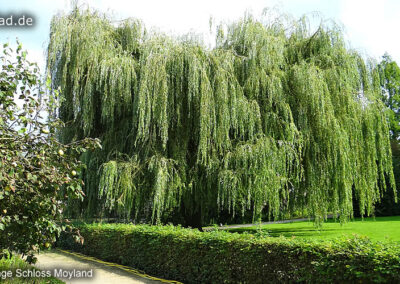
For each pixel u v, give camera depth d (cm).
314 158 867
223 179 790
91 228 816
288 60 973
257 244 457
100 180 811
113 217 962
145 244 643
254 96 867
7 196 347
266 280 439
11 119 367
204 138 790
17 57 385
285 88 881
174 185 821
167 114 832
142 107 792
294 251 412
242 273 470
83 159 885
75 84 842
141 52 895
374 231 1305
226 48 972
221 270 493
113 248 734
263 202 805
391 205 2239
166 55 839
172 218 1005
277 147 827
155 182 791
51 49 845
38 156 345
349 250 369
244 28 936
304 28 1012
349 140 888
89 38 858
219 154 852
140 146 886
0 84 370
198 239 538
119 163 842
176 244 576
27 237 380
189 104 823
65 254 841
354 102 909
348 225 1592
